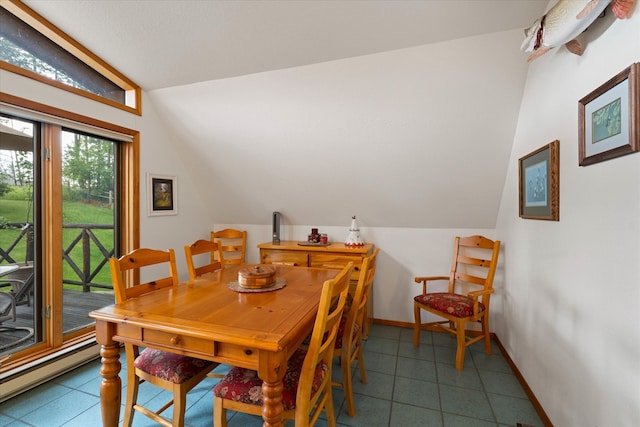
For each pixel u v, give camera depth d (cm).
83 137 243
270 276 182
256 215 362
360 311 205
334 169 287
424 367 234
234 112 266
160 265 300
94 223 258
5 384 187
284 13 179
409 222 313
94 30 200
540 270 182
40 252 214
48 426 168
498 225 282
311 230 341
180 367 146
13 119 199
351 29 187
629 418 105
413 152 255
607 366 118
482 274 293
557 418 158
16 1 179
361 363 209
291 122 259
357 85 224
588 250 131
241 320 129
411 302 317
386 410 183
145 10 182
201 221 360
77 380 211
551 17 134
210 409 184
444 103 220
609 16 117
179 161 322
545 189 171
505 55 191
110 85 257
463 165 255
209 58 223
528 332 200
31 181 211
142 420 175
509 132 228
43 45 208
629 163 105
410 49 199
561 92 156
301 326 126
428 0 163
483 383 212
